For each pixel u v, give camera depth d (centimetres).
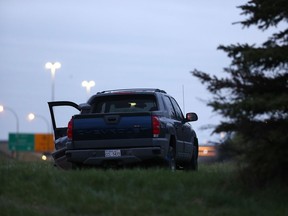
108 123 3441
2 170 3086
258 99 2495
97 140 3450
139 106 3662
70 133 3484
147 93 3650
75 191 2697
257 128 2597
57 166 3891
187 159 4031
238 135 2631
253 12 2692
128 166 3581
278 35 2692
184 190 2709
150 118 3412
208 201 2606
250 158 2606
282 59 2548
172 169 3544
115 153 3419
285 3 2598
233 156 2661
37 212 2519
